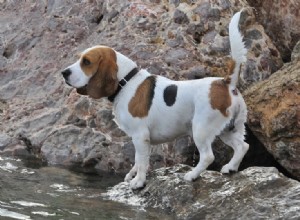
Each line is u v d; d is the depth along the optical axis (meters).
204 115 9.12
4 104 13.77
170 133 9.64
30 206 9.02
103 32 13.91
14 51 14.95
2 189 9.87
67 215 8.72
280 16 14.84
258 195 8.79
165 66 12.70
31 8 15.68
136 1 13.91
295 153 10.92
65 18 14.89
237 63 9.12
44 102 13.34
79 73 9.65
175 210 9.09
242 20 13.59
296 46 12.83
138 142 9.65
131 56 12.97
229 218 8.49
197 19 13.41
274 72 13.14
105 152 11.99
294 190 8.70
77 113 12.65
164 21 13.48
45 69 14.11
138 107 9.57
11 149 12.48
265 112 11.35
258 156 12.12
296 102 10.95
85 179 11.03
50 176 11.02
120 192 9.93
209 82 9.25
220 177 9.47
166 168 10.29
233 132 9.47
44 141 12.41
